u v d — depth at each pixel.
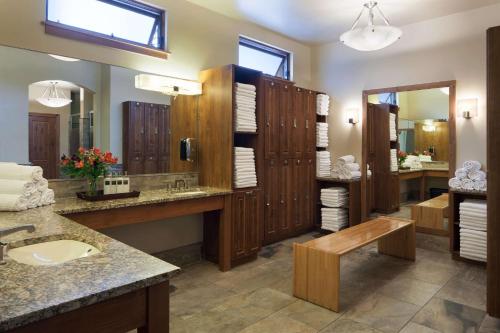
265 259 3.79
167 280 1.16
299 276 2.81
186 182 3.68
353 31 3.35
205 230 3.79
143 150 3.37
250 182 3.71
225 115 3.51
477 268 3.50
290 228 4.57
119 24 3.32
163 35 3.61
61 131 2.85
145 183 3.39
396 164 5.14
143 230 3.39
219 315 2.53
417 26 4.48
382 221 3.78
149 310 1.13
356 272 3.39
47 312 0.89
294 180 4.60
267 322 2.43
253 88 3.75
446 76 4.27
